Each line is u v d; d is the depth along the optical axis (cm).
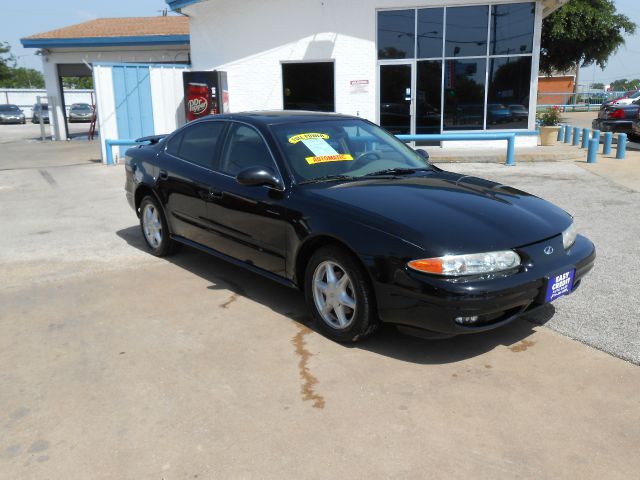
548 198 862
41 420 311
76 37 2128
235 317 443
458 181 448
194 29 1530
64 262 593
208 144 525
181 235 558
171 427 303
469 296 331
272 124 475
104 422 309
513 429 296
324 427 300
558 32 2519
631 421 301
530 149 1383
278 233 428
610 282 504
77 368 368
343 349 387
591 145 1214
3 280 540
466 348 385
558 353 376
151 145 632
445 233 350
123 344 401
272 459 276
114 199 939
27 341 409
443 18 1408
